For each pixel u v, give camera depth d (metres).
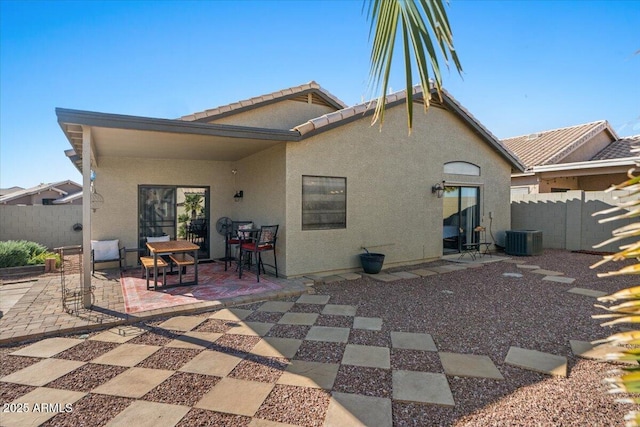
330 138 7.64
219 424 2.67
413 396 3.03
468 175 10.35
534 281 7.21
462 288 6.70
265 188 7.96
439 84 1.61
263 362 3.66
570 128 16.27
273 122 10.39
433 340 4.23
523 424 2.64
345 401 2.96
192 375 3.40
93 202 8.46
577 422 2.65
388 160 8.58
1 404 2.93
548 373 3.41
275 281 6.96
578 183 14.63
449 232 10.11
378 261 7.72
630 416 1.18
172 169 9.29
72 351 3.93
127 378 3.34
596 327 4.60
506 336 4.33
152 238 8.73
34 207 12.17
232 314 5.20
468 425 2.64
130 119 5.30
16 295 6.07
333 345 4.09
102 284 6.88
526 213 12.34
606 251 10.45
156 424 2.67
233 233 9.73
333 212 7.76
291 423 2.67
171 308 5.25
